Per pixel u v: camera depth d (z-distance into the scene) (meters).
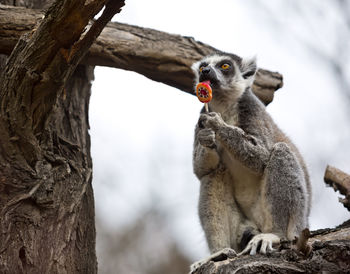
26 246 8.88
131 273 19.47
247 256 9.13
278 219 10.50
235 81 12.60
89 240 10.34
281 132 12.60
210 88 11.19
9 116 8.84
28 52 8.30
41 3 12.31
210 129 11.24
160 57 12.29
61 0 7.72
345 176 12.28
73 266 9.60
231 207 11.44
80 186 10.24
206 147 11.20
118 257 19.83
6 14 10.80
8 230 8.77
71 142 10.89
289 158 10.81
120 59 11.98
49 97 8.89
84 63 12.02
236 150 11.05
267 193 10.73
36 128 9.23
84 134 11.56
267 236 9.70
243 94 12.62
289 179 10.62
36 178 9.27
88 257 10.14
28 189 9.15
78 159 10.77
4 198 8.95
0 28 10.69
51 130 10.55
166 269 19.69
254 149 11.02
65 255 9.46
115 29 11.99
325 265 8.17
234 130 11.17
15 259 8.70
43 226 9.25
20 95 8.66
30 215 9.09
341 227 9.93
